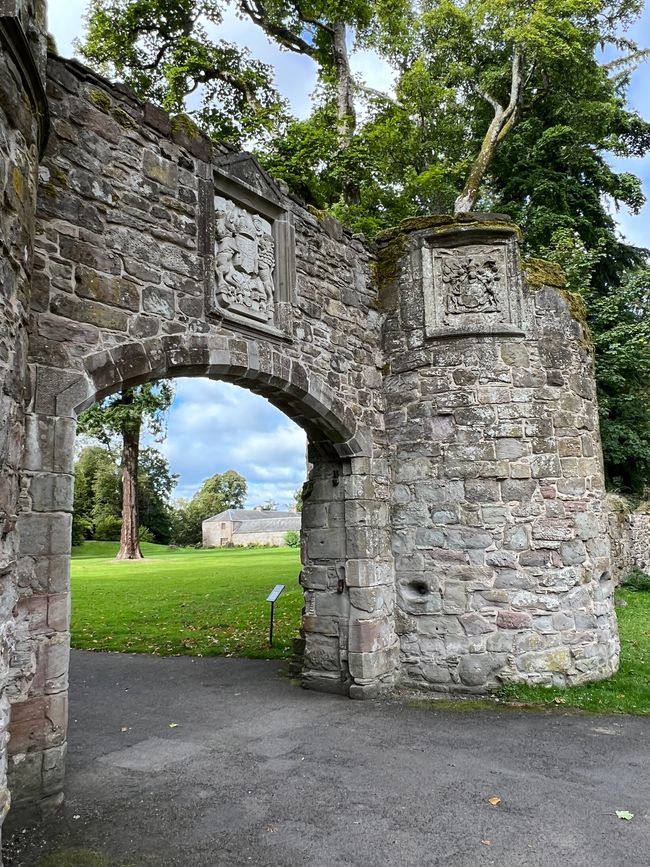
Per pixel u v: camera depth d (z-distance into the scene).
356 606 7.20
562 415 7.72
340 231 7.66
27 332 3.74
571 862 3.58
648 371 16.39
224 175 6.00
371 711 6.55
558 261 15.86
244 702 6.99
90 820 4.12
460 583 7.34
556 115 17.42
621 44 17.67
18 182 3.44
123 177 5.11
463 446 7.53
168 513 61.12
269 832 3.96
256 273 6.34
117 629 11.67
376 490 7.61
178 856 3.68
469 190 15.49
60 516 4.34
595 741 5.55
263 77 16.20
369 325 7.97
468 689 7.14
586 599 7.41
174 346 5.32
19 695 4.04
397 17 16.77
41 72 3.99
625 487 18.16
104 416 23.88
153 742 5.67
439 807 4.28
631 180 18.52
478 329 7.67
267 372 6.22
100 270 4.84
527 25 14.99
